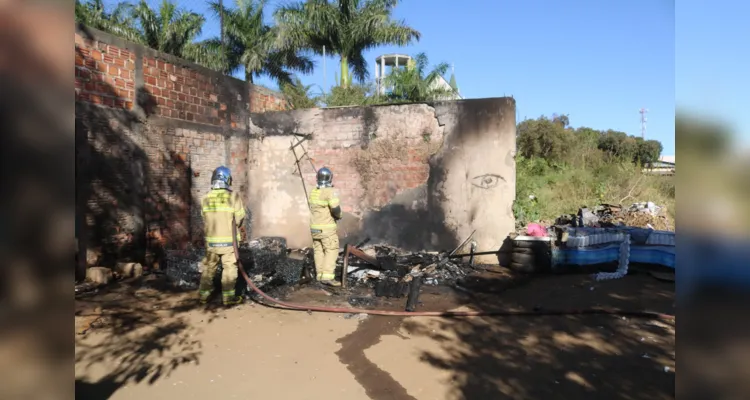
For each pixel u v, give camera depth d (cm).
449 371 386
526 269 732
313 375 381
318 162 910
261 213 952
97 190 666
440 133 824
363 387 360
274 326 502
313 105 1544
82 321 506
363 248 831
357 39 2067
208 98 857
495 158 793
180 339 462
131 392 351
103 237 678
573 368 387
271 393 351
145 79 735
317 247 683
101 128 669
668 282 650
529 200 1098
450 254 780
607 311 525
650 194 1265
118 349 435
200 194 845
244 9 2178
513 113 782
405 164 848
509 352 423
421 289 653
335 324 508
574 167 1720
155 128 753
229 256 574
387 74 2086
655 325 487
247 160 956
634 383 358
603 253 723
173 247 790
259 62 2159
